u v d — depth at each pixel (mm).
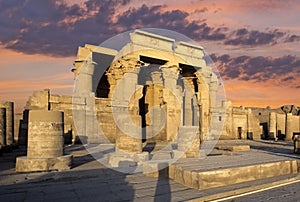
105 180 9383
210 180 8367
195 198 7102
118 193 7668
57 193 7648
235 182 8977
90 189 8133
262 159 13039
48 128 11523
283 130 45250
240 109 40000
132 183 8938
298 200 7211
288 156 15984
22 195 7434
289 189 8523
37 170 10867
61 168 11320
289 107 58250
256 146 24688
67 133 24250
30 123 11633
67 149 19422
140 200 6973
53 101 25562
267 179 9734
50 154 11492
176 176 9297
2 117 16609
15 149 19344
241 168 9266
